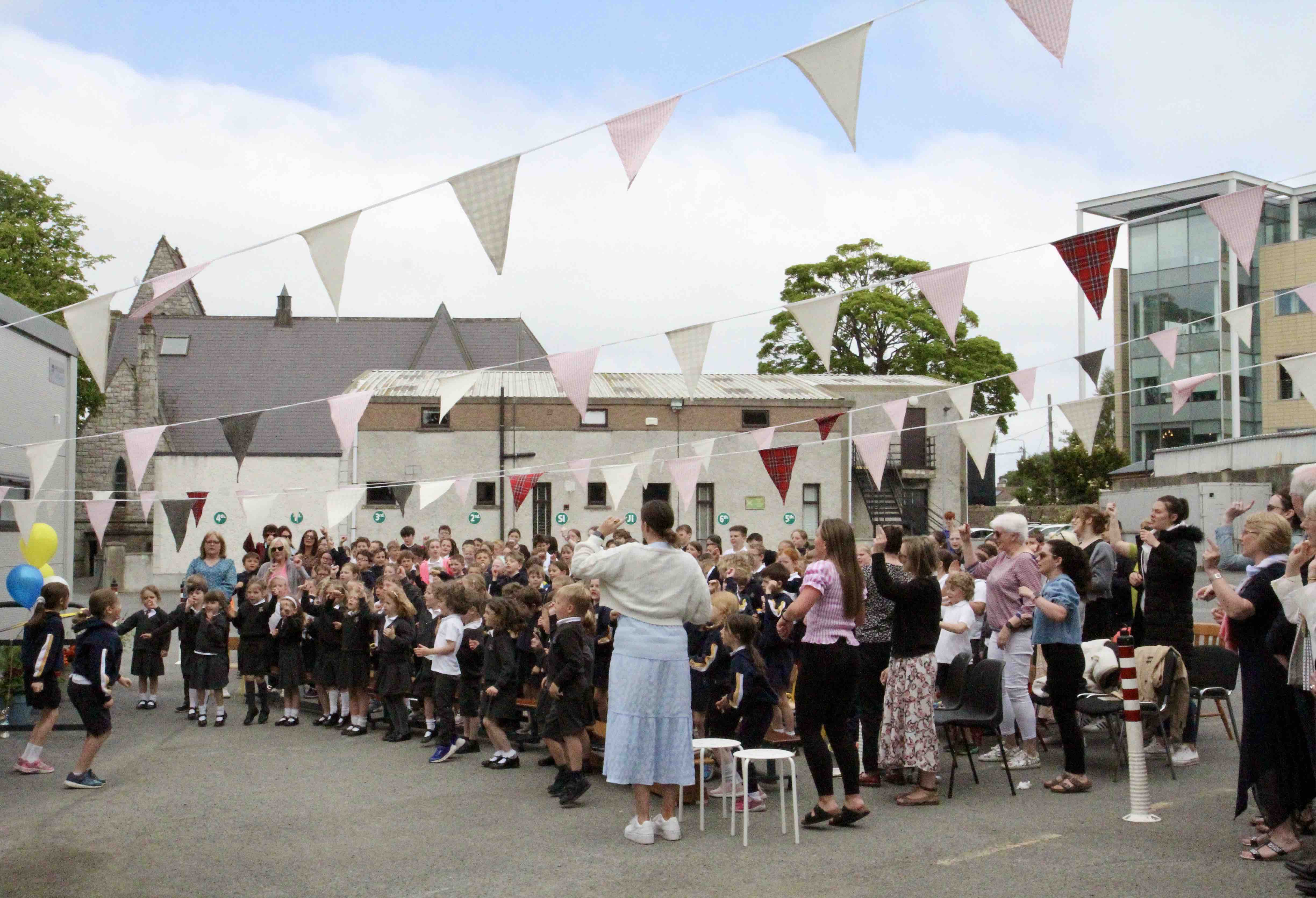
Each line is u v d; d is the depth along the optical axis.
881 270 39.16
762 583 9.57
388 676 10.22
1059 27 4.79
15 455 13.87
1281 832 5.88
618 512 32.72
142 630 12.38
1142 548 8.84
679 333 8.23
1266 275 31.98
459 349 47.59
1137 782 6.80
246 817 7.35
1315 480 5.87
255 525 12.28
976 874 5.74
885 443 11.35
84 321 6.91
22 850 6.58
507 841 6.63
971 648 9.48
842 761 6.75
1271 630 5.74
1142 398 34.94
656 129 5.62
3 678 10.51
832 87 5.40
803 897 5.43
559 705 7.62
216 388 45.69
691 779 6.53
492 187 5.88
